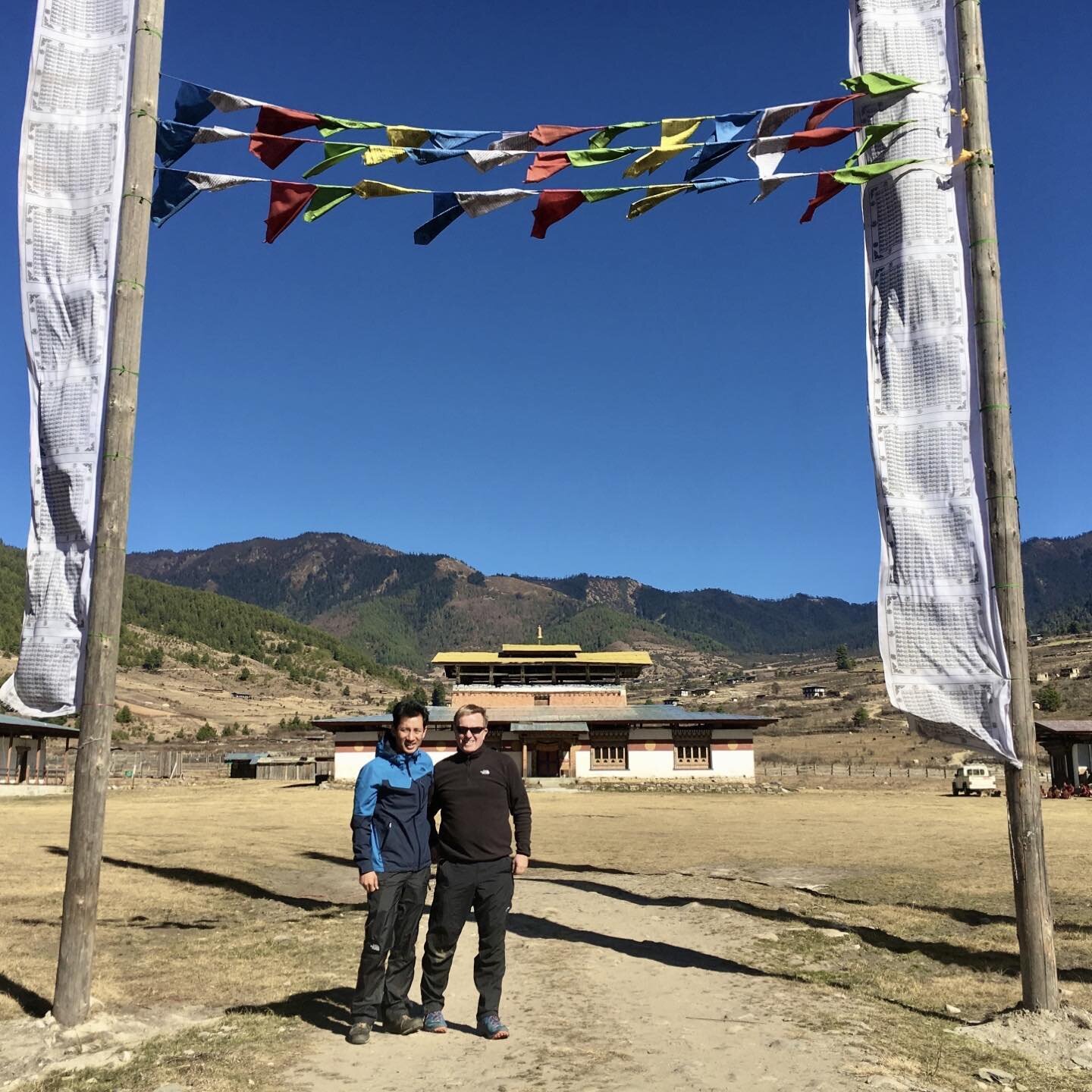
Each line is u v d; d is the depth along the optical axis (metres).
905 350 7.99
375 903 6.01
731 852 18.38
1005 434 7.62
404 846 6.15
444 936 6.17
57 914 10.95
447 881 6.16
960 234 7.99
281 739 106.50
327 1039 6.08
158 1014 6.83
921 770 60.41
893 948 9.80
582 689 52.97
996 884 14.23
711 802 35.53
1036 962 7.11
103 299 7.49
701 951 9.27
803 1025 6.52
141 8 7.76
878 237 8.21
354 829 6.07
